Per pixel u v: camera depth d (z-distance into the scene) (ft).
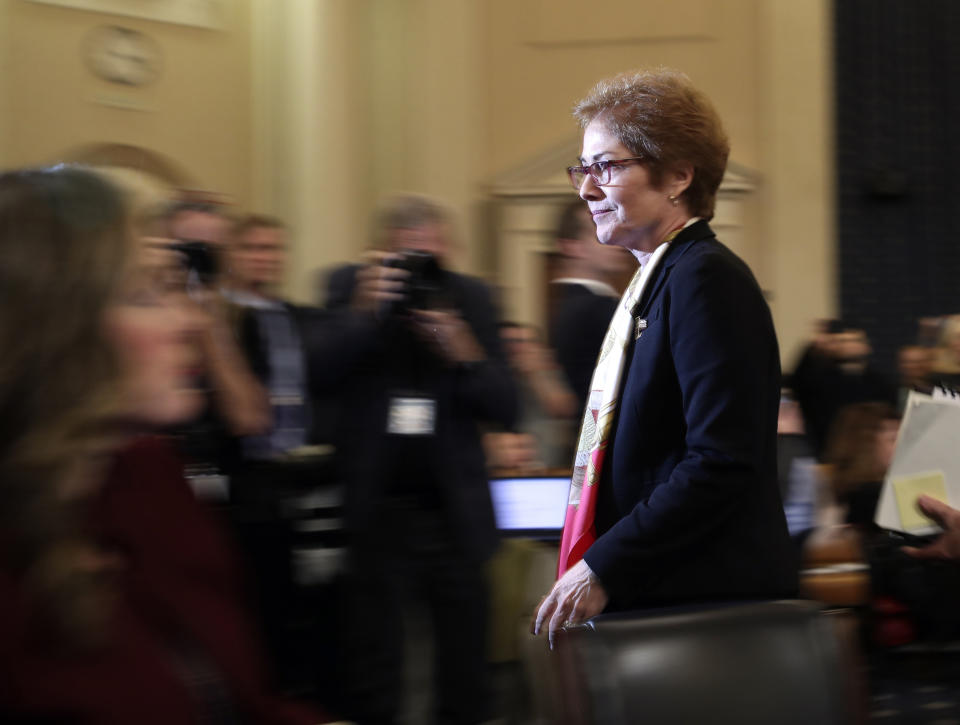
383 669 9.59
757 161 27.76
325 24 24.38
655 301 5.47
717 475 5.05
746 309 5.25
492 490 11.15
